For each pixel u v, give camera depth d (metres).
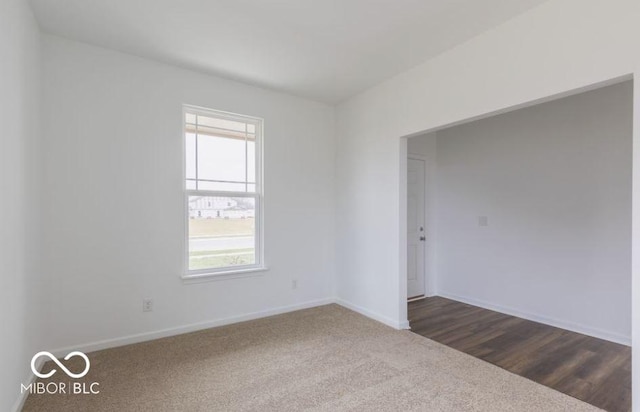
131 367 2.60
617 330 3.09
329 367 2.61
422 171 4.71
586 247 3.31
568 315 3.44
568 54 2.18
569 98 3.46
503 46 2.55
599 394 2.23
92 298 2.88
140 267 3.10
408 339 3.19
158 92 3.20
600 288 3.21
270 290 3.90
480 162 4.30
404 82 3.42
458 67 2.89
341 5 2.33
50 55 2.71
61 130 2.75
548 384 2.36
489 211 4.19
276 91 3.95
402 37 2.76
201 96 3.44
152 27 2.61
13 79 1.97
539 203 3.70
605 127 3.20
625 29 1.93
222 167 3.65
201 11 2.40
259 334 3.30
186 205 3.39
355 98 4.11
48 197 2.70
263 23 2.55
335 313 3.98
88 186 2.86
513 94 2.48
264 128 3.87
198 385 2.34
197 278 3.38
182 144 3.33
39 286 2.60
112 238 2.97
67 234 2.77
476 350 2.94
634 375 1.88
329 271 4.41
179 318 3.31
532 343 3.09
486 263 4.21
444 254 4.76
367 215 3.91
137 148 3.09
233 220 3.71
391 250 3.58
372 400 2.16
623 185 3.08
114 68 2.98
